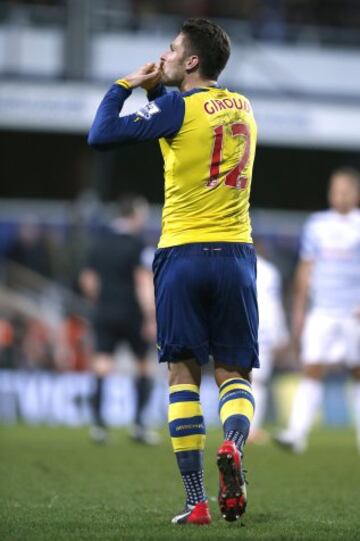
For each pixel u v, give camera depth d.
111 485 27.30
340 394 59.44
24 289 62.72
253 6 77.06
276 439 39.62
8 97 67.19
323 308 39.81
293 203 81.88
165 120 19.19
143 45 72.69
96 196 73.12
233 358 19.55
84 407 56.94
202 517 19.31
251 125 20.11
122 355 58.75
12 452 37.16
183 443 19.38
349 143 71.62
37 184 78.25
